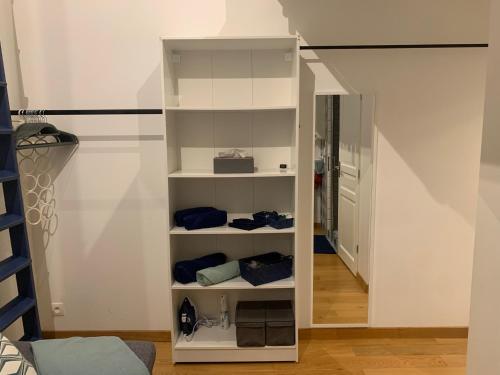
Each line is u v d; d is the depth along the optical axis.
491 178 1.48
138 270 2.60
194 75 2.46
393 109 2.47
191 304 2.56
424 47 2.41
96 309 2.63
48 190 2.52
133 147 2.50
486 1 2.38
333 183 2.54
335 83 2.44
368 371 2.32
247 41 2.22
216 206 2.57
